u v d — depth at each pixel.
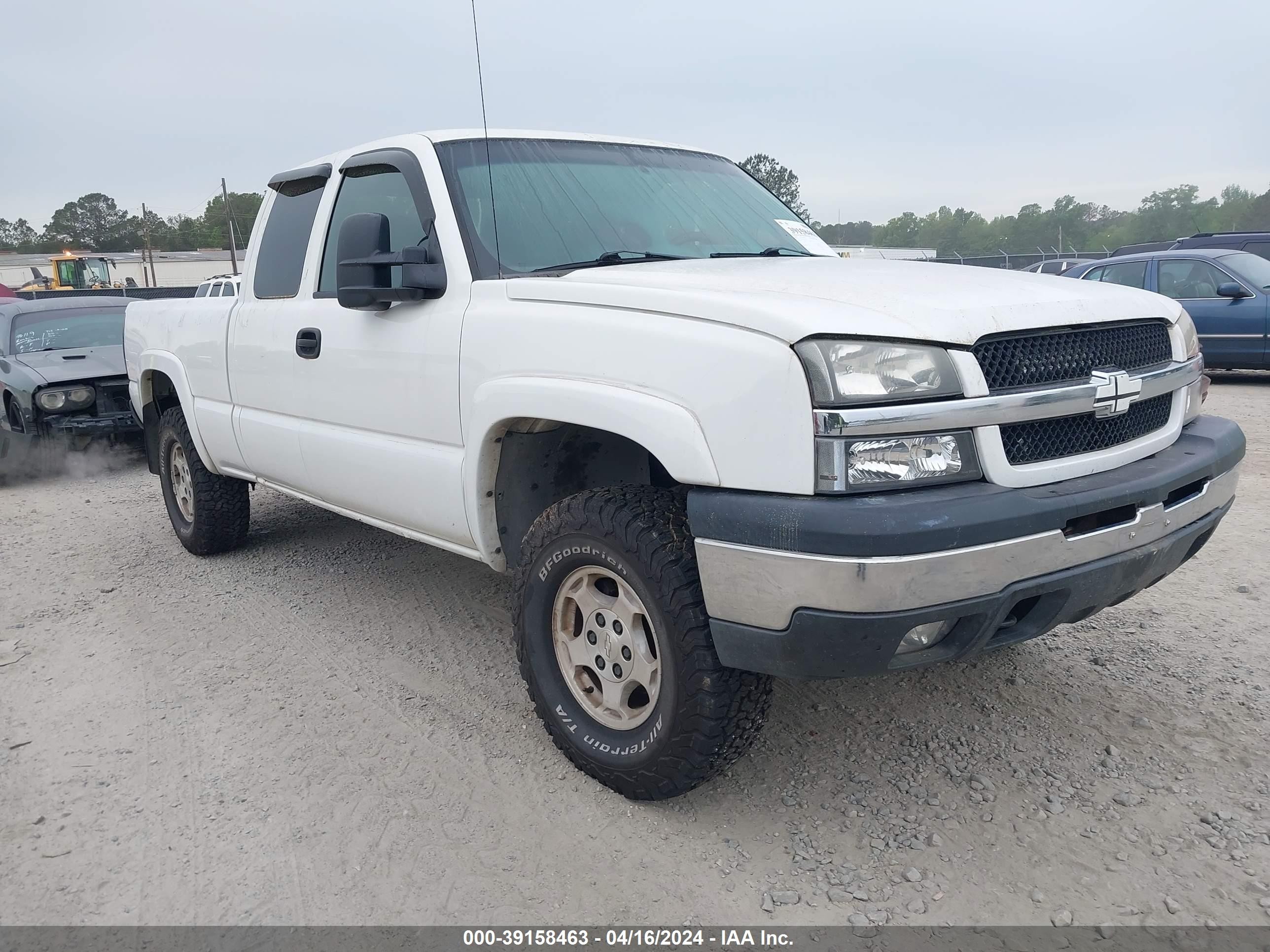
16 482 7.95
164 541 5.72
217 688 3.60
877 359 2.16
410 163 3.42
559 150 3.66
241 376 4.36
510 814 2.72
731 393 2.24
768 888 2.38
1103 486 2.34
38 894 2.43
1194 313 10.80
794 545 2.13
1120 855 2.45
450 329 3.07
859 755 2.97
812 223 4.44
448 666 3.74
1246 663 3.51
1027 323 2.35
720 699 2.45
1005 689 3.36
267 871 2.50
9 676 3.76
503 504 3.10
